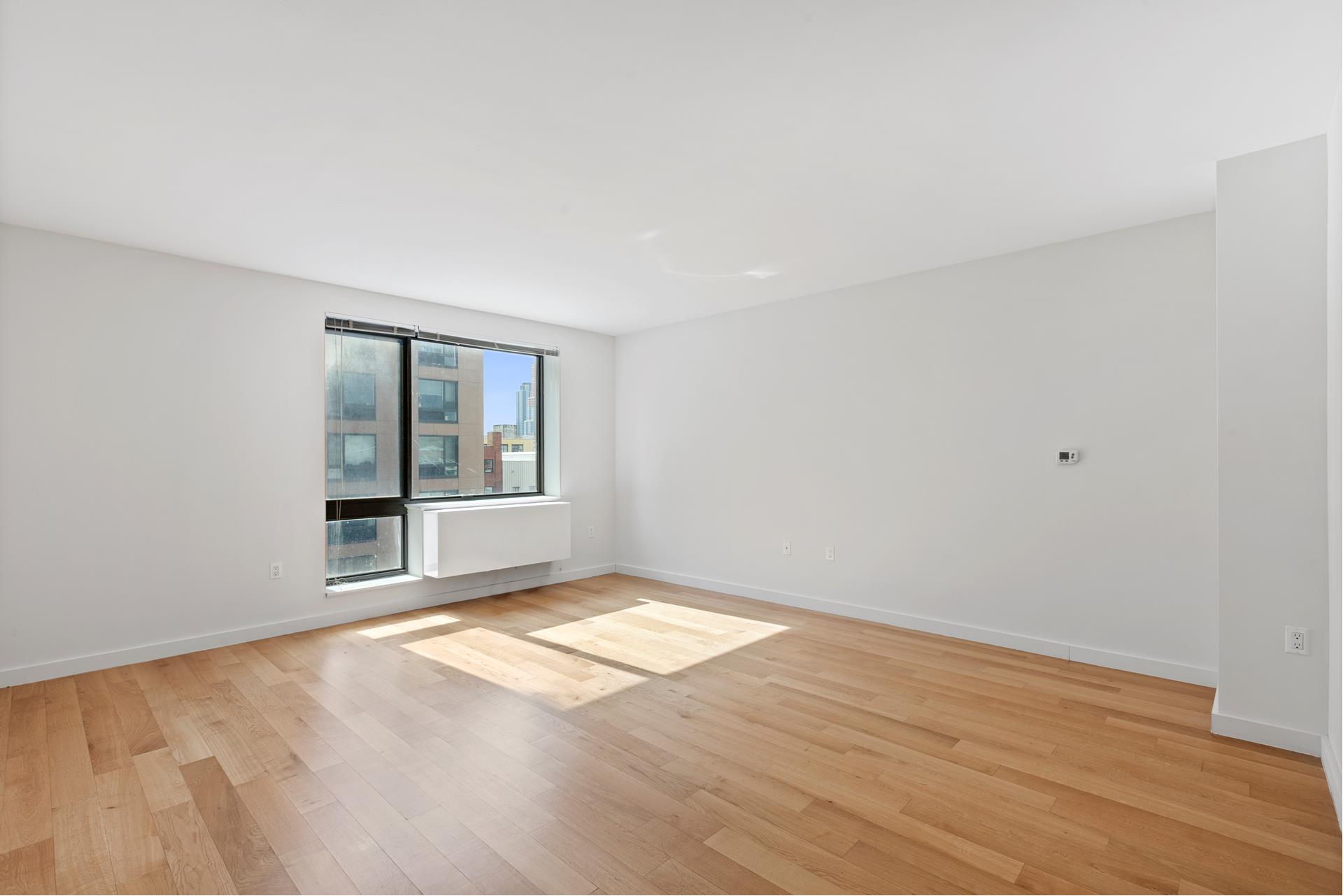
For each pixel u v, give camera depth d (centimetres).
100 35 189
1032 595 396
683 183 297
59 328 356
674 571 606
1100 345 370
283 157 270
